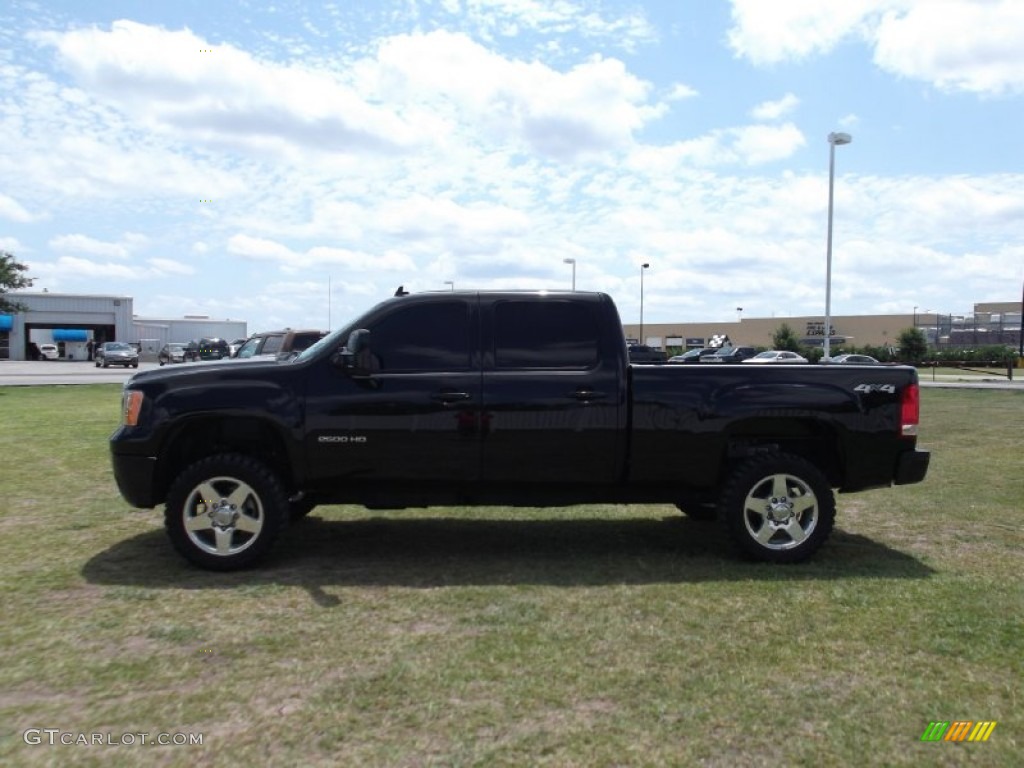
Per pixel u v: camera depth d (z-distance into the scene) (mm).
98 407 19250
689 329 98500
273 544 5516
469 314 5750
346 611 4617
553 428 5637
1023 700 3480
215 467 5430
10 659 3891
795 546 5664
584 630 4297
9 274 38031
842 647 4066
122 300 74750
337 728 3211
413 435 5590
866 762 2977
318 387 5617
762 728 3221
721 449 5742
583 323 5766
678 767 2932
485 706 3398
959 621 4445
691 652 3992
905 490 8562
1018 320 81188
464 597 4887
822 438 5941
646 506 7969
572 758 2988
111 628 4316
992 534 6609
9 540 6281
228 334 88500
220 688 3576
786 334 61781
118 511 7340
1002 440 12875
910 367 5910
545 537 6586
